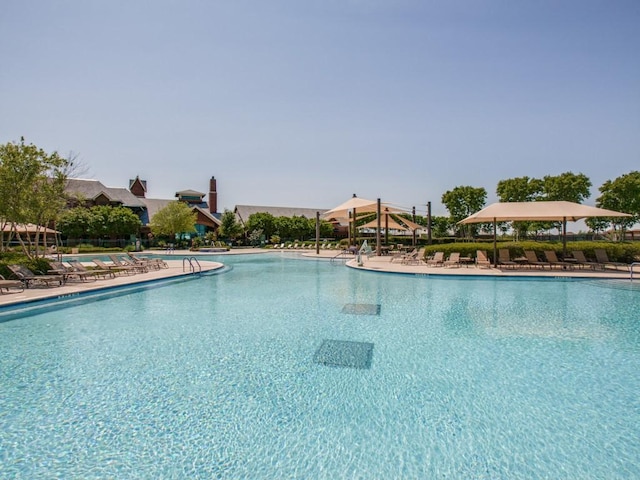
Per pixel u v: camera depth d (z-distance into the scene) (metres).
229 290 12.26
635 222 37.38
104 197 40.97
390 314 8.48
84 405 4.09
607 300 10.03
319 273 17.45
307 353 5.80
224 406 4.06
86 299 10.40
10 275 11.69
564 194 40.44
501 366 5.21
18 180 13.23
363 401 4.17
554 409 3.96
